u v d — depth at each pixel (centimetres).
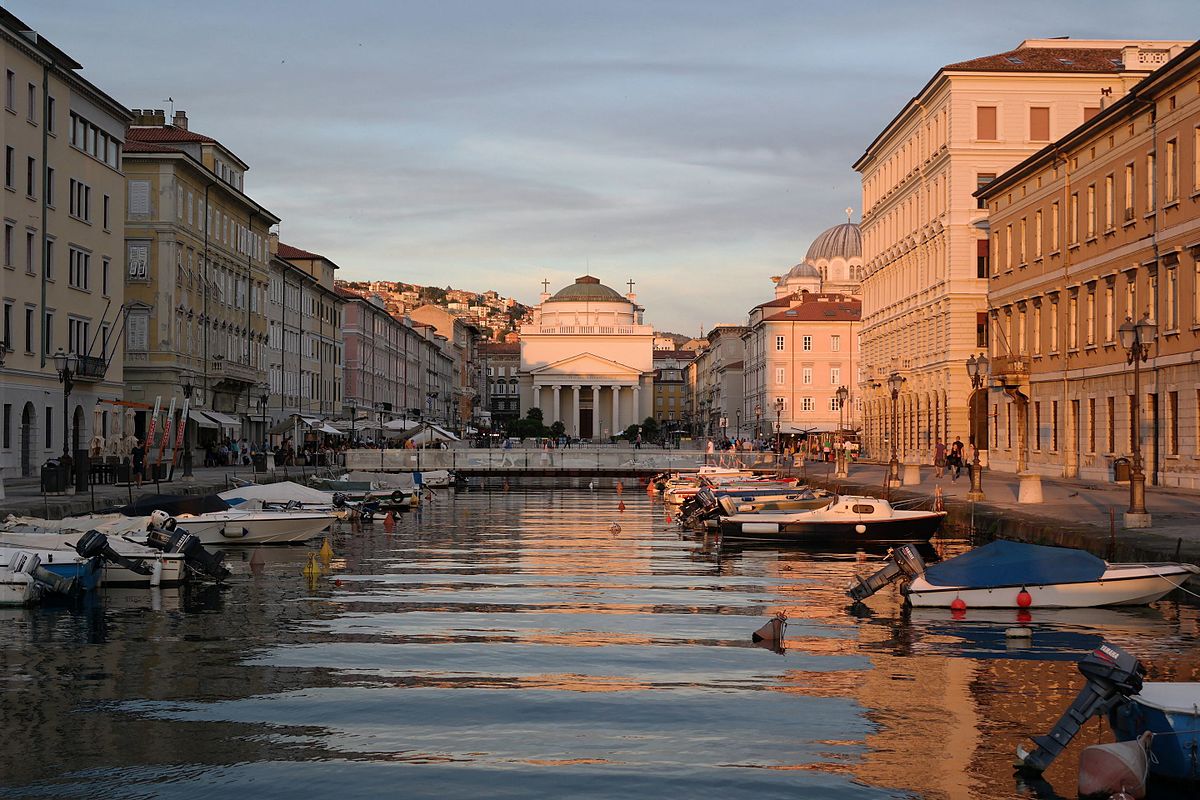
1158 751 1338
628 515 6056
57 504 3806
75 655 2091
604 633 2311
